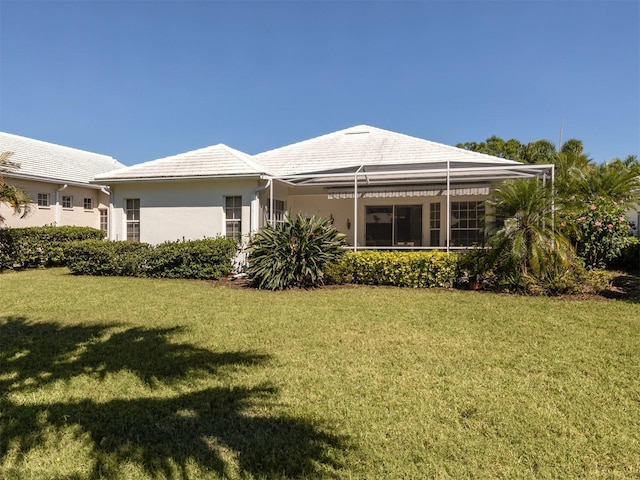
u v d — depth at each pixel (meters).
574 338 6.97
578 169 18.12
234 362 5.90
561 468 3.35
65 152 28.12
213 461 3.49
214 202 16.41
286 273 12.38
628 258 16.06
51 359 6.09
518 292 11.40
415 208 20.05
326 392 4.86
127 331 7.62
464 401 4.58
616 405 4.47
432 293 11.51
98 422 4.17
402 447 3.68
